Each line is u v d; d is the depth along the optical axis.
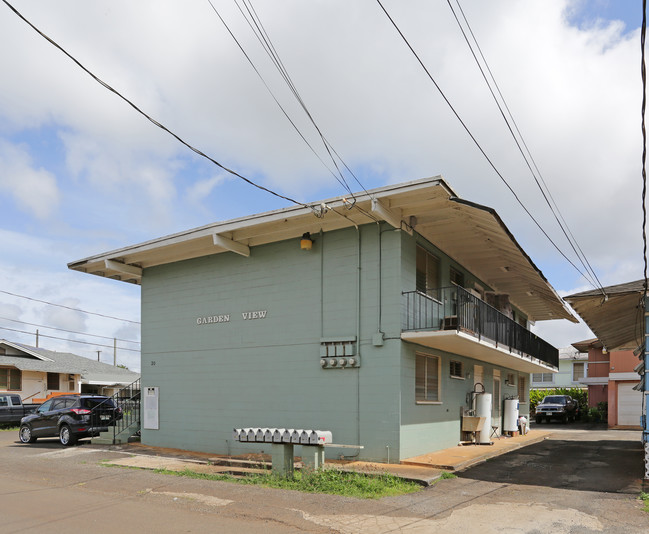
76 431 17.95
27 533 7.35
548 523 8.12
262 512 8.67
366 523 8.08
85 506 9.06
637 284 12.88
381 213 12.80
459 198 12.53
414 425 13.76
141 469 13.02
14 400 27.19
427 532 7.67
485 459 14.36
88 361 42.53
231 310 16.12
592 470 12.95
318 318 14.48
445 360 16.11
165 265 17.88
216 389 16.06
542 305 24.36
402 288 13.55
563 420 33.91
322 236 14.75
